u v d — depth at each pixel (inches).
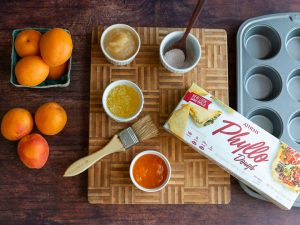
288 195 31.8
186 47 35.0
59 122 32.0
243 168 32.2
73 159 34.2
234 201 34.6
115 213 33.8
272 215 34.5
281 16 36.7
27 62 30.7
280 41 36.3
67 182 33.9
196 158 34.4
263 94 37.2
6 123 31.6
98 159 33.2
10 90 34.5
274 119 36.1
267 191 31.9
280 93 35.7
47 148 32.8
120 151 33.9
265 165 32.2
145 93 35.2
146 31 35.9
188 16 36.9
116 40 33.8
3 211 33.1
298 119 36.9
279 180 32.0
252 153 32.4
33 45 31.5
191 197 34.0
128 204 33.9
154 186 32.9
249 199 34.7
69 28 35.9
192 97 33.1
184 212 34.2
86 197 33.8
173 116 32.8
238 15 37.3
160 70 35.5
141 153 32.8
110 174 33.7
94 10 36.3
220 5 37.3
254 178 32.0
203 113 32.9
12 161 33.8
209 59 36.0
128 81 33.5
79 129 34.6
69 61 33.2
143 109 34.9
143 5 36.7
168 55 35.0
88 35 36.0
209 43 36.2
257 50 37.7
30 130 32.7
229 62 37.0
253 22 36.5
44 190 33.6
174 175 34.2
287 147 32.5
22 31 32.5
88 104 35.0
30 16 35.7
